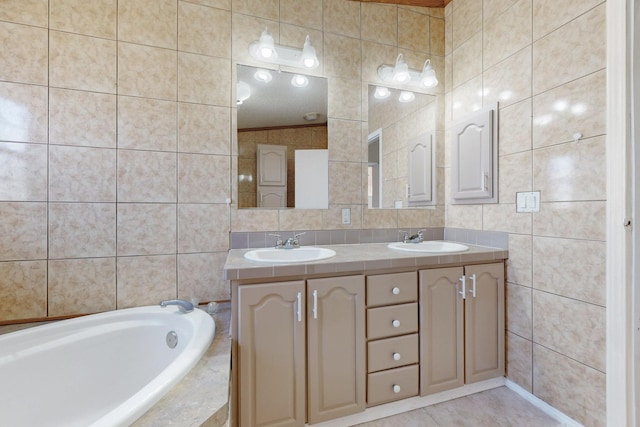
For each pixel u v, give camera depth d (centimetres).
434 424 147
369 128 211
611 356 127
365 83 210
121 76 160
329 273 140
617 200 125
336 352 140
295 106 194
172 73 169
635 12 123
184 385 99
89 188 156
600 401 132
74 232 154
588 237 136
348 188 207
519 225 169
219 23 178
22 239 147
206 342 121
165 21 168
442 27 227
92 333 140
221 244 179
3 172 144
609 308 128
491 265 173
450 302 163
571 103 142
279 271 130
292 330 133
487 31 190
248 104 185
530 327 163
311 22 197
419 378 157
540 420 150
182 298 172
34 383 124
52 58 150
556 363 150
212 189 177
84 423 131
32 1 147
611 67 126
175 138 170
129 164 162
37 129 148
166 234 169
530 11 162
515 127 171
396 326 152
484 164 188
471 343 168
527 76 164
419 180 223
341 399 141
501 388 176
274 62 189
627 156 123
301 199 196
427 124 227
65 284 153
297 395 133
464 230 209
